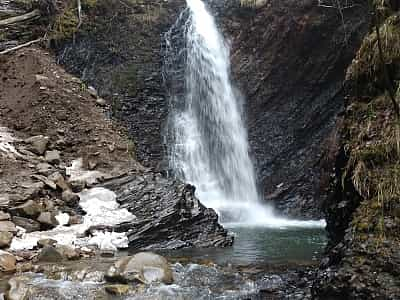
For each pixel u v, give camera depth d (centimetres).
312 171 1673
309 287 655
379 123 654
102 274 737
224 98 1848
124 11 1967
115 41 1873
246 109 1816
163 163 1658
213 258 902
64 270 765
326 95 1734
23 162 1261
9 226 968
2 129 1446
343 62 1705
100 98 1706
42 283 711
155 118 1741
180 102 1822
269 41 1791
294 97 1778
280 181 1711
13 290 668
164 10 2034
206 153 1798
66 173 1285
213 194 1731
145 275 709
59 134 1459
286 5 1756
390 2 709
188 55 1942
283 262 859
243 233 1266
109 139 1520
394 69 667
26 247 919
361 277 530
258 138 1784
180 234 1060
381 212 574
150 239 1030
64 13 1894
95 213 1105
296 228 1372
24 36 1859
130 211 1128
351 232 583
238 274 750
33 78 1636
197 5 2036
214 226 1104
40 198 1114
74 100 1605
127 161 1448
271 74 1792
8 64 1706
